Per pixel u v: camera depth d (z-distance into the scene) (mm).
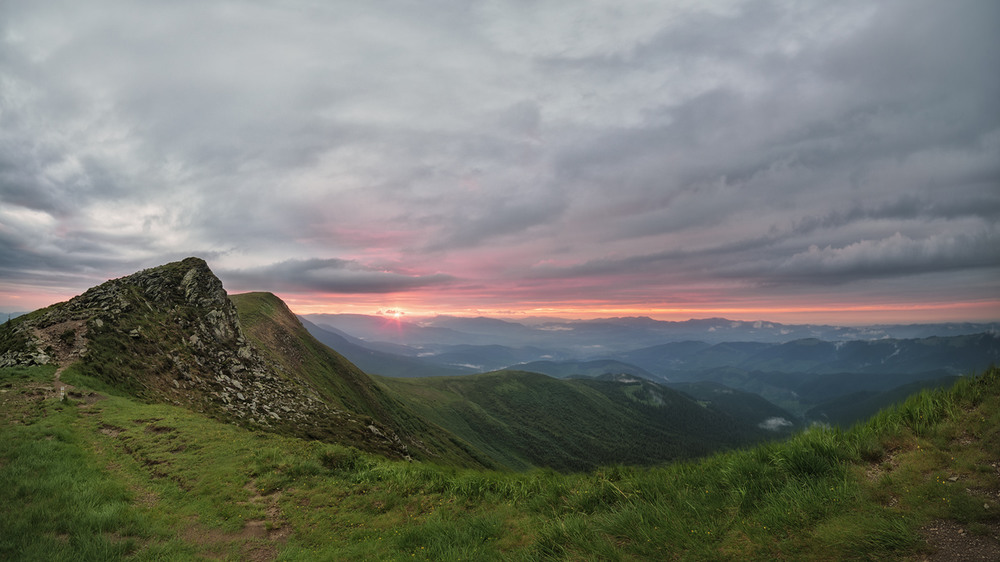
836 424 11977
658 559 8102
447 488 15945
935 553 6418
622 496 11664
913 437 9984
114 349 36594
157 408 28125
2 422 21625
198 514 14812
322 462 19312
